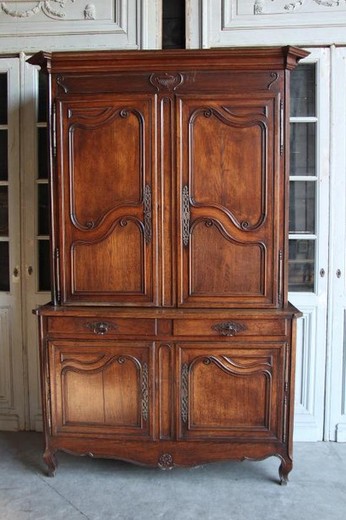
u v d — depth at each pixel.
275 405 2.13
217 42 2.55
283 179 2.12
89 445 2.20
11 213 2.70
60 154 2.16
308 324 2.62
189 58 2.07
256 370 2.12
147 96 2.11
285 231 2.13
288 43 2.52
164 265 2.17
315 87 2.55
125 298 2.19
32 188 2.67
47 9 2.60
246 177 2.12
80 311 2.14
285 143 2.11
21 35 2.62
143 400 2.16
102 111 2.13
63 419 2.21
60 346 2.18
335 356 2.62
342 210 2.58
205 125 2.11
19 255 2.71
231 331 2.11
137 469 2.34
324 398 2.64
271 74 2.09
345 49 2.52
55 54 2.09
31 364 2.74
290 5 2.51
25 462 2.40
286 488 2.18
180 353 2.13
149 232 2.16
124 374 2.16
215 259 2.15
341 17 2.49
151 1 2.56
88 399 2.19
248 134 2.10
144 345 2.13
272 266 2.14
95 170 2.16
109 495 2.12
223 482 2.23
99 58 2.09
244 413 2.14
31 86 2.64
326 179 2.56
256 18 2.53
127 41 2.58
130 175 2.15
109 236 2.18
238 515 1.98
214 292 2.17
